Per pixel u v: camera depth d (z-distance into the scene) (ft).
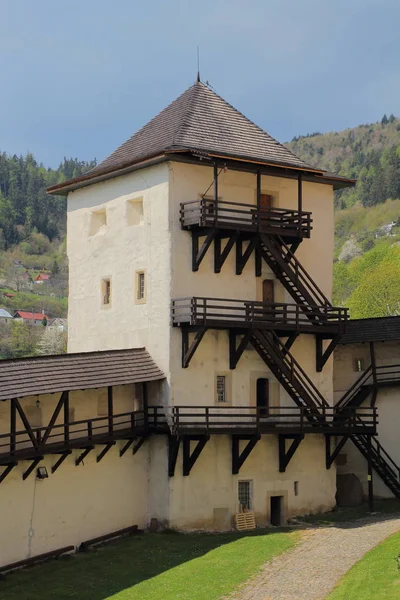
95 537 191.01
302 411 209.97
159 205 205.36
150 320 207.00
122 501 197.67
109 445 192.65
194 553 180.86
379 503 233.96
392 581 143.74
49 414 187.21
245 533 199.31
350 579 151.33
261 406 211.61
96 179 222.07
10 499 174.91
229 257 211.20
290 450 212.43
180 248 203.82
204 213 199.31
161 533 198.59
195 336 201.67
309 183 225.76
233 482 207.31
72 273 231.09
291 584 154.81
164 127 216.74
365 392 243.19
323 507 221.66
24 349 637.71
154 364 204.13
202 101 219.61
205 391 205.67
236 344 209.67
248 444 205.16
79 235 229.45
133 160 207.31
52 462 183.21
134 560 177.78
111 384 189.57
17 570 174.19
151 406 201.46
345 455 243.19
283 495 214.48
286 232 211.00
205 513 203.10
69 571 172.24
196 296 205.67
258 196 208.03
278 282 219.00
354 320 250.16
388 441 243.40
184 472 200.64
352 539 186.60
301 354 221.25
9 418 177.17
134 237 212.64
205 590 154.71
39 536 179.93
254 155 211.61
